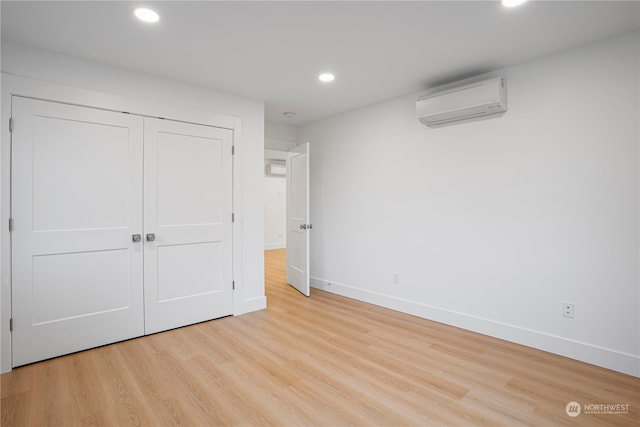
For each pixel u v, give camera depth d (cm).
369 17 210
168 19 211
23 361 242
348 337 298
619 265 234
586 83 245
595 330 244
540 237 268
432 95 312
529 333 275
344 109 412
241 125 358
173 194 313
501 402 199
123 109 285
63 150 258
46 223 251
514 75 280
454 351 268
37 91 246
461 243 316
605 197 238
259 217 374
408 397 205
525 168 275
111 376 229
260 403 199
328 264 457
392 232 376
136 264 294
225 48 252
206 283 336
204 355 262
